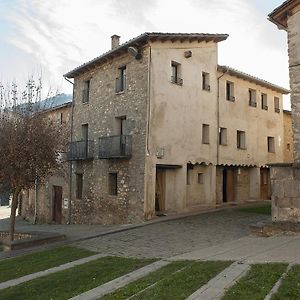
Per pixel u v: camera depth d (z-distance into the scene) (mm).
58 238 12500
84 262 8992
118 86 17609
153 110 15828
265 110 22953
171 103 16562
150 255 9102
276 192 10383
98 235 12703
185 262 7578
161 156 15969
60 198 22000
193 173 17953
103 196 17797
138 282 6461
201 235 11547
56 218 22266
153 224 14258
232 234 11438
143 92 15883
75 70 20266
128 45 16266
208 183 18422
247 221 14172
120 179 16703
